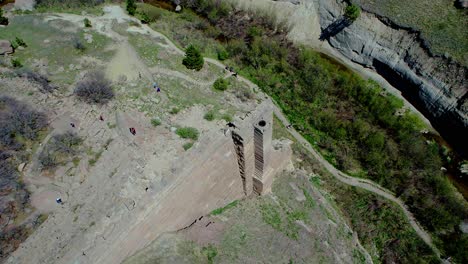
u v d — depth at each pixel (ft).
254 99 178.60
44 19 199.93
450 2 193.26
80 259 97.55
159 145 138.10
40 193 121.08
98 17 205.57
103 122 145.89
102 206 112.98
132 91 161.27
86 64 172.04
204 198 124.36
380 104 179.22
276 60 199.82
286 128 176.24
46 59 172.86
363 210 154.10
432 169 160.15
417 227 149.07
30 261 102.94
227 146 121.08
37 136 137.80
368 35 197.36
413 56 183.32
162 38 199.52
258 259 122.62
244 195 143.33
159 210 108.47
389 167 161.99
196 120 153.99
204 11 226.58
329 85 188.34
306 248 131.85
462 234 143.84
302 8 218.79
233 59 197.16
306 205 146.41
